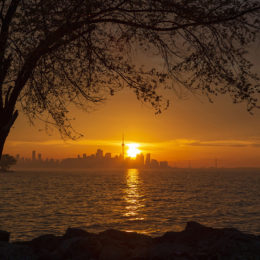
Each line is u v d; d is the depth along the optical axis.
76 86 6.95
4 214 46.31
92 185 143.88
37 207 56.75
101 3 6.02
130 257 4.24
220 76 6.46
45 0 5.79
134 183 169.00
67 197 80.75
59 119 7.17
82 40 6.73
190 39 6.61
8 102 6.27
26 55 6.19
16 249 4.38
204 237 4.76
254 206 62.78
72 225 37.41
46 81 7.05
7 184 137.62
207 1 6.11
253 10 5.98
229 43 6.44
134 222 41.19
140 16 6.44
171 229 35.88
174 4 6.04
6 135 6.28
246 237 4.30
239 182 183.25
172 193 100.12
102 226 37.41
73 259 4.23
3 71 6.13
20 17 5.85
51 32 6.12
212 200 76.69
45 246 4.98
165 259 4.02
